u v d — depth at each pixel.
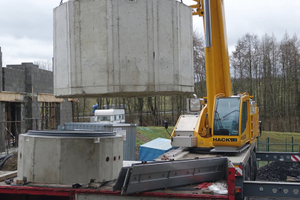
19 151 6.88
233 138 10.00
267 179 15.17
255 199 8.77
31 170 6.48
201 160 6.95
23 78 23.08
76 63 5.69
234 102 10.36
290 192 6.75
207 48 10.82
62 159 6.32
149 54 5.61
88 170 6.34
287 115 51.16
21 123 22.23
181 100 51.84
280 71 53.78
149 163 6.11
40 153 6.43
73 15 5.68
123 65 5.52
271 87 53.25
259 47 53.62
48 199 6.99
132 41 5.54
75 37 5.67
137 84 5.55
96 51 5.55
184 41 6.23
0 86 19.89
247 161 10.50
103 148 6.53
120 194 6.11
